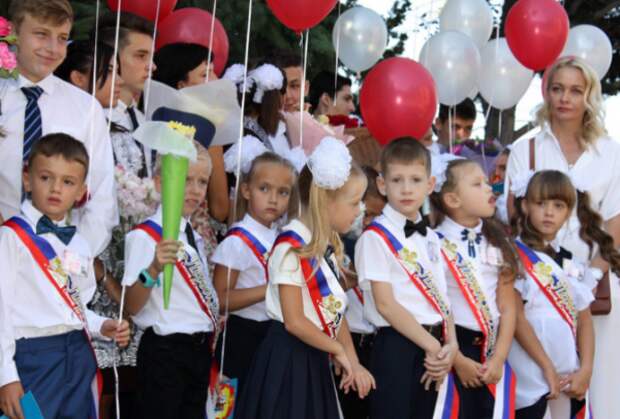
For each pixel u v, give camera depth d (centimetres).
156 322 414
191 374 418
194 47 499
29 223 366
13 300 356
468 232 461
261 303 458
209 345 427
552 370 469
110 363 433
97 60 460
